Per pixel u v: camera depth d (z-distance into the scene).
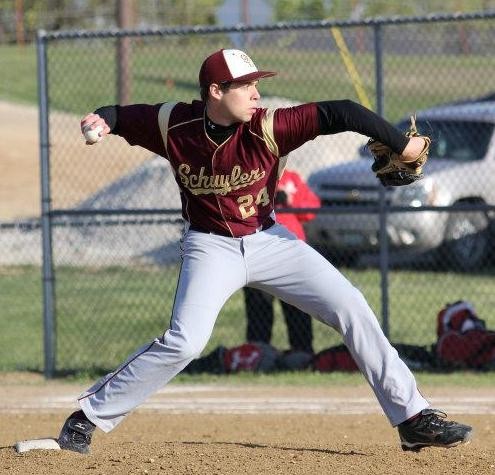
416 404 20.59
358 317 20.38
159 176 55.50
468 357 37.28
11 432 28.95
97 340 42.88
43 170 37.66
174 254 57.31
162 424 30.11
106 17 114.88
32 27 117.50
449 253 51.84
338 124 19.09
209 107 19.30
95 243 58.38
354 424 29.84
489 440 26.97
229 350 38.50
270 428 29.34
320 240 50.66
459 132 52.28
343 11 104.56
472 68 66.94
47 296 37.91
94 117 19.64
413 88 65.75
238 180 19.67
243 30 36.88
